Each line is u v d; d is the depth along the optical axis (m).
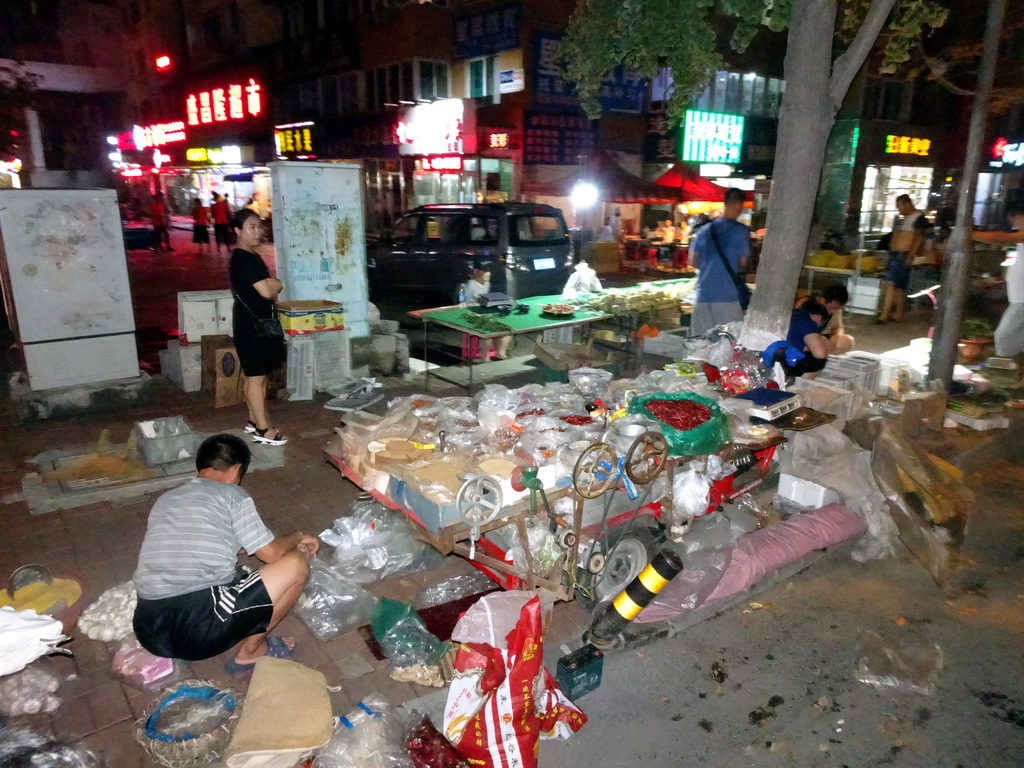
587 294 7.98
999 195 18.22
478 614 2.88
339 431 4.07
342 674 3.02
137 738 2.60
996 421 5.93
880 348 9.00
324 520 4.34
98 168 33.94
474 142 16.61
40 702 2.79
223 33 26.56
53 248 5.77
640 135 19.23
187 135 30.42
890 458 4.36
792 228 5.22
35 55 31.12
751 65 19.16
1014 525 4.72
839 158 18.73
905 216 10.34
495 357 8.12
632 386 4.64
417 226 10.75
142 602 2.75
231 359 6.27
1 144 12.66
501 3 16.52
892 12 6.68
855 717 2.97
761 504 4.38
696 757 2.73
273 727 2.44
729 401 4.33
